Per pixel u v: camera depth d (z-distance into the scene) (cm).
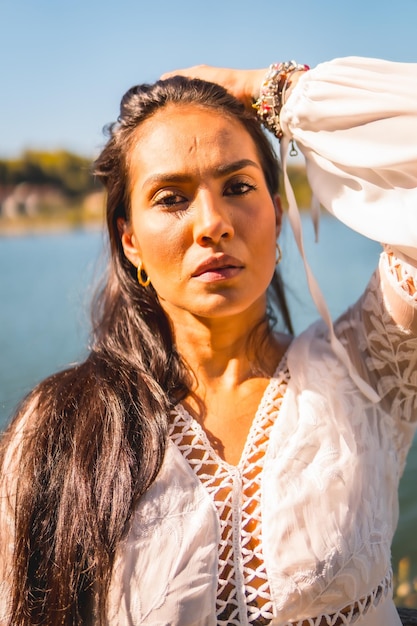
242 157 128
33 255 2261
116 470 122
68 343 773
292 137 139
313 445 124
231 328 135
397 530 321
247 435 129
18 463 129
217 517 117
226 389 136
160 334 143
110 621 115
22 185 4650
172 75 151
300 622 115
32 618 120
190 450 126
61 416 131
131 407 131
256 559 116
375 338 133
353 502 121
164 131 129
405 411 137
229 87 146
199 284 126
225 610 114
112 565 116
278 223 150
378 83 124
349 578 117
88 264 175
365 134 126
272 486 120
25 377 600
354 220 128
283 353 146
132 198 136
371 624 121
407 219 120
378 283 131
